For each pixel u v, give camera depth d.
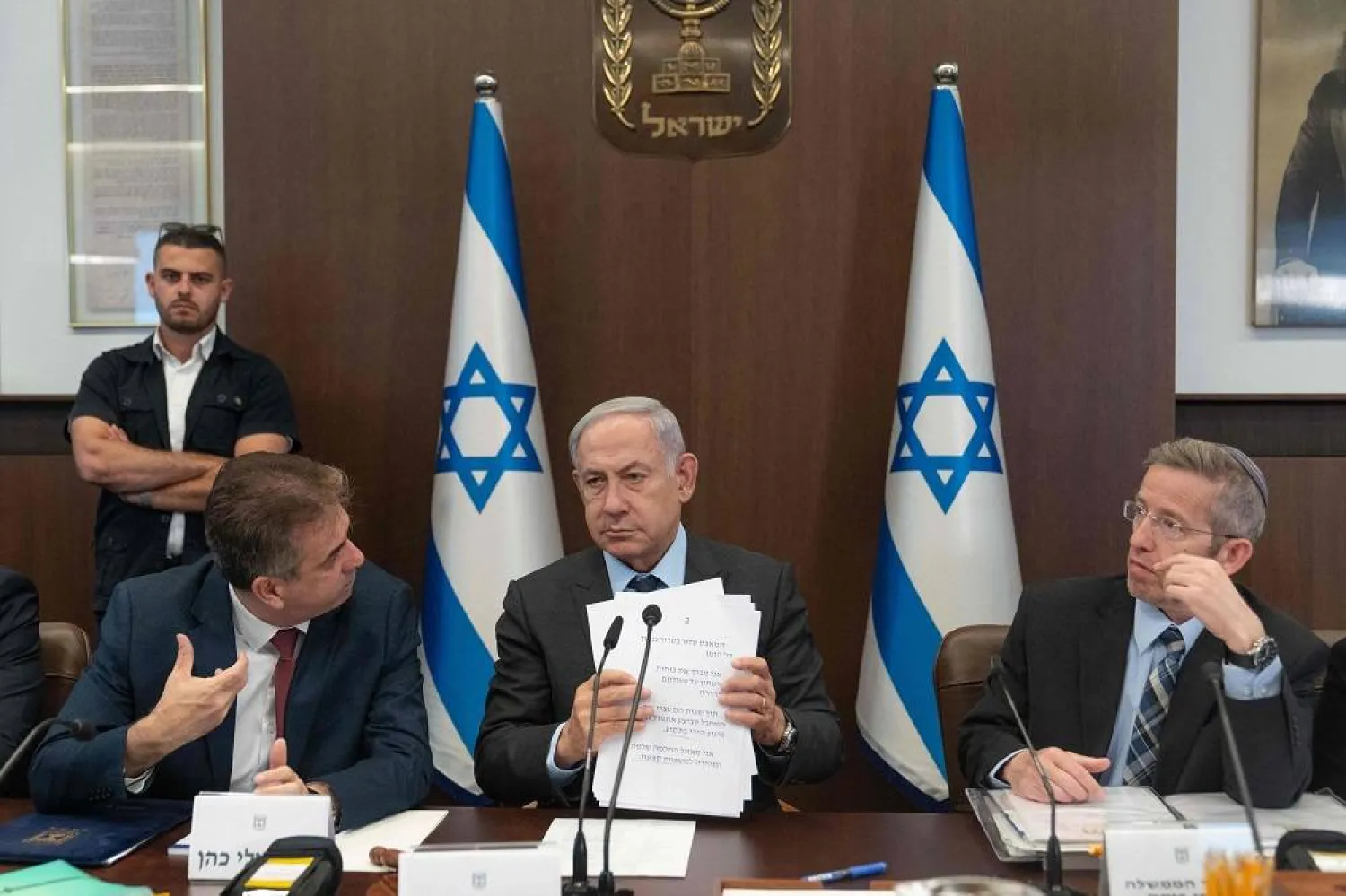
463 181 3.82
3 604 2.49
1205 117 3.87
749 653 1.97
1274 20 3.82
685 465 2.45
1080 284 3.74
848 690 3.79
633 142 3.81
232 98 3.85
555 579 2.43
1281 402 3.77
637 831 1.92
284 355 3.86
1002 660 2.45
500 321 3.52
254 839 1.73
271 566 2.04
